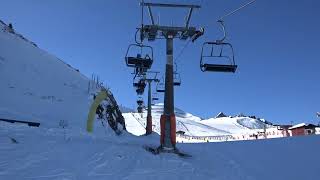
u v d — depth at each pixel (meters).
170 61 20.98
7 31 75.38
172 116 20.64
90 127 26.84
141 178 13.82
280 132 81.12
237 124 171.38
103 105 53.06
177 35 21.39
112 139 25.86
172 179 14.16
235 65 19.73
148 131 45.66
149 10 21.00
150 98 46.50
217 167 17.62
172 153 20.17
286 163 18.91
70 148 18.03
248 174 16.72
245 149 22.92
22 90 51.44
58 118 44.75
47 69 64.81
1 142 18.17
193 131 130.38
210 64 19.66
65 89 58.09
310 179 16.34
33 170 13.40
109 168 14.88
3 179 11.99
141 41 21.92
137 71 24.20
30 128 26.73
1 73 54.19
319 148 21.92
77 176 13.05
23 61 62.25
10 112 41.03
